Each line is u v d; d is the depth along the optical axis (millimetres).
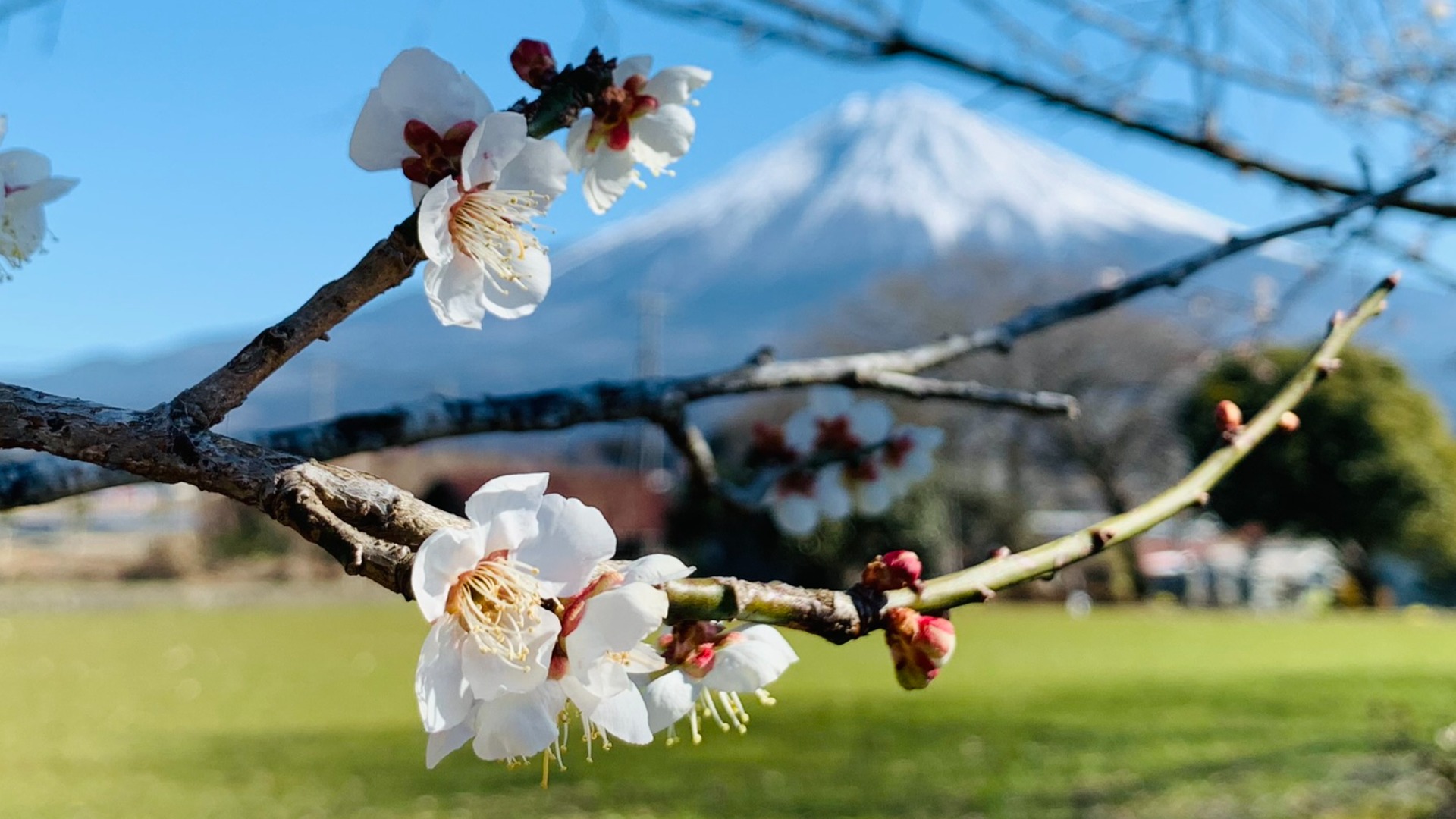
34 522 35188
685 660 982
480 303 1010
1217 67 3115
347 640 19891
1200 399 27125
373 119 1025
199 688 14094
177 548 32531
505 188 1029
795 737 10055
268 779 8664
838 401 2742
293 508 808
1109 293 2309
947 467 26812
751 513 2547
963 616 26266
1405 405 29062
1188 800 7324
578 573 856
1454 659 16109
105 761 9453
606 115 1237
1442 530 29344
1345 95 3408
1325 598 31719
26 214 1206
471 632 818
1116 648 18312
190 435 831
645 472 33969
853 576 23469
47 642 19672
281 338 899
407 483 24469
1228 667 15461
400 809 7559
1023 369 33594
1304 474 29094
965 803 7406
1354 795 7168
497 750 838
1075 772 8344
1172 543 33844
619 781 8242
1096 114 2932
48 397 838
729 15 2568
